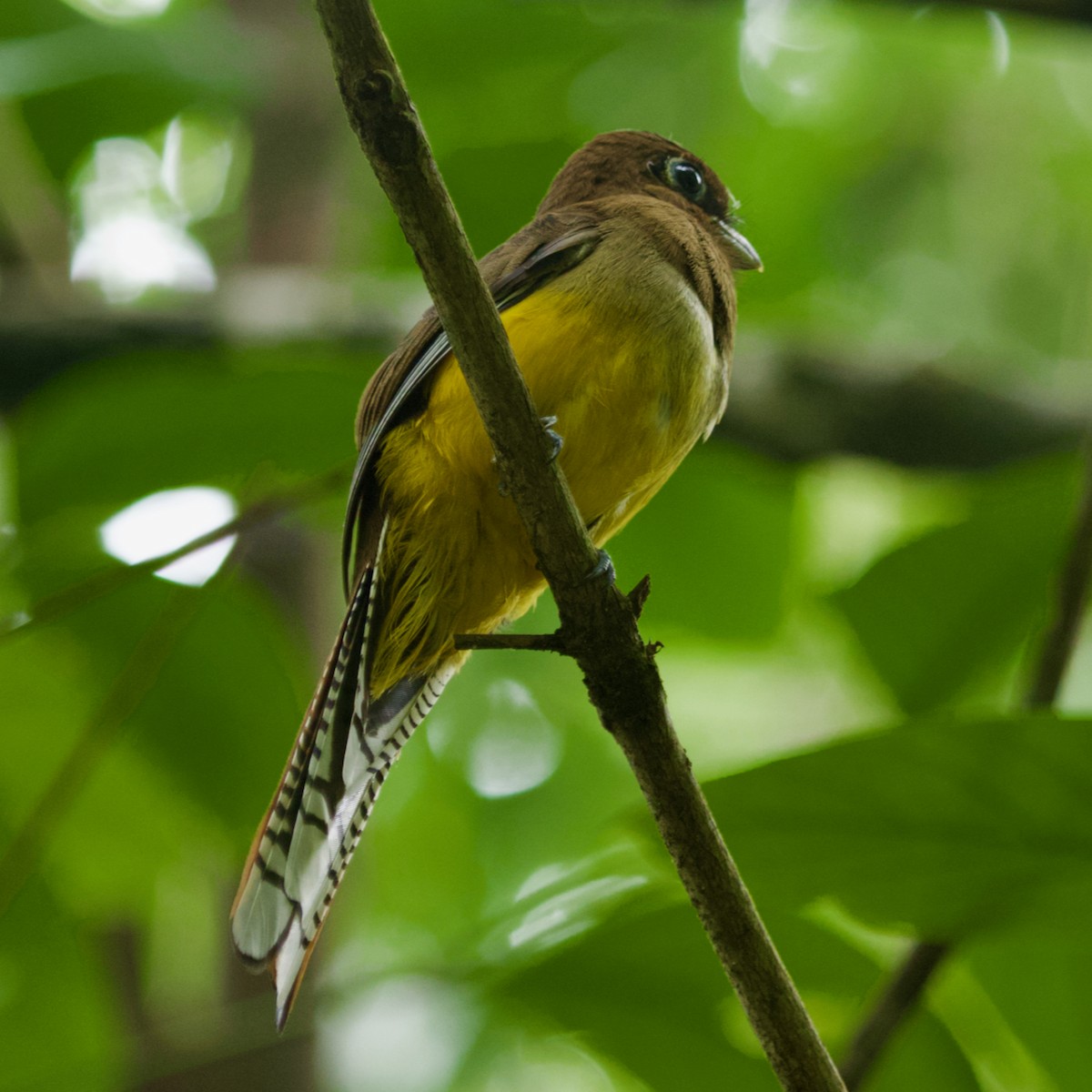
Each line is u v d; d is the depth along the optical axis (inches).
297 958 278.7
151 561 302.5
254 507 311.7
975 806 237.9
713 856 231.0
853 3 400.2
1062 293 675.4
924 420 472.1
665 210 345.7
